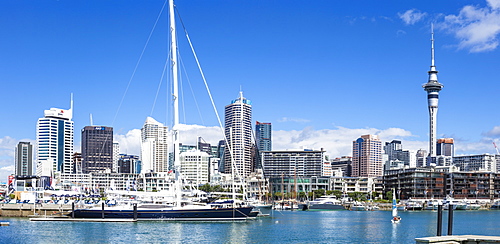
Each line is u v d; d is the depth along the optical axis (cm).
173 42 13588
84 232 11456
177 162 13712
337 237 11594
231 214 14112
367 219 18075
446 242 6397
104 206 14025
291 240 10912
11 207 15975
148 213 13638
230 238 10844
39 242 10025
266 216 17988
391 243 10650
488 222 17312
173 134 13762
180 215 13675
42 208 16000
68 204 16162
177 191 13738
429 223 16238
